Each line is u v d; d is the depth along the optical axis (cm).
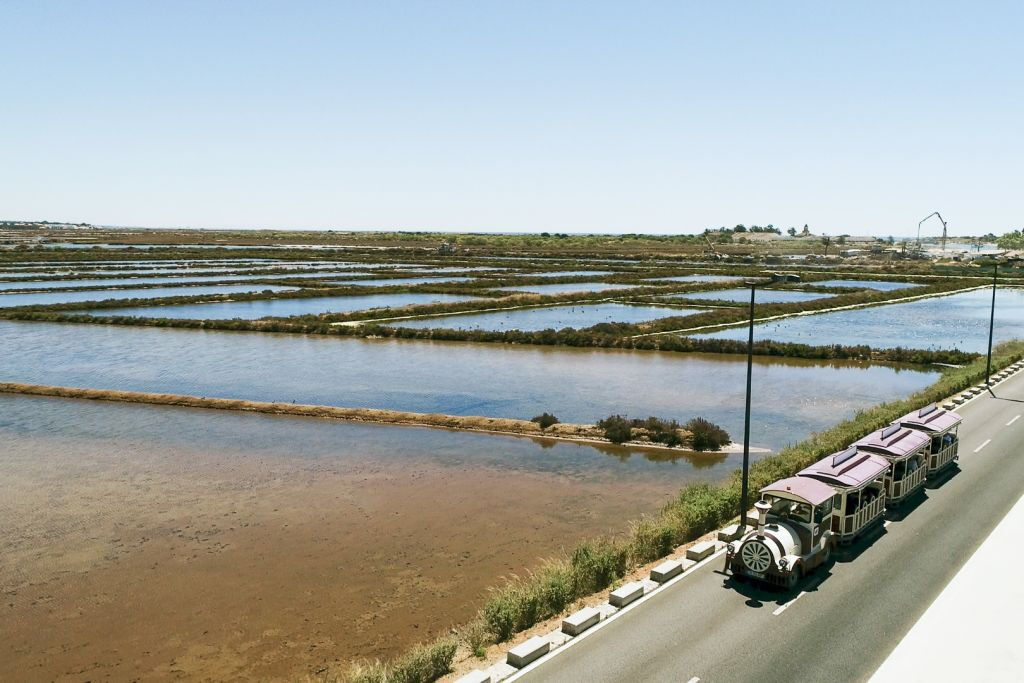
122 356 7025
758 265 19050
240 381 5938
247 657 2044
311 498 3319
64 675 1970
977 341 8156
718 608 2127
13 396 5434
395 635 2148
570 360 6969
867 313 10869
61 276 14275
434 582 2495
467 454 4028
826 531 2392
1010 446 3834
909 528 2738
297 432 4472
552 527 2981
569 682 1733
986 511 2891
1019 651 1864
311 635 2158
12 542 2834
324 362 6769
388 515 3114
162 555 2717
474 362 6806
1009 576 2303
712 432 4138
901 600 2158
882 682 1733
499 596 2162
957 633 1959
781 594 2216
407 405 5159
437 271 16338
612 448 4169
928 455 3269
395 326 8919
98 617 2277
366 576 2542
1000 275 17375
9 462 3856
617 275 15238
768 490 2377
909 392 5594
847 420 4650
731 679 1745
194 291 12319
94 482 3531
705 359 7081
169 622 2244
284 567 2616
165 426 4600
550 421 4516
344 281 13938
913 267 19075
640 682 1733
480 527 2981
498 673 1777
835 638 1942
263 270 15812
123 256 19638
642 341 7588
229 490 3425
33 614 2297
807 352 7138
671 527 2602
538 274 15850
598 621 2061
